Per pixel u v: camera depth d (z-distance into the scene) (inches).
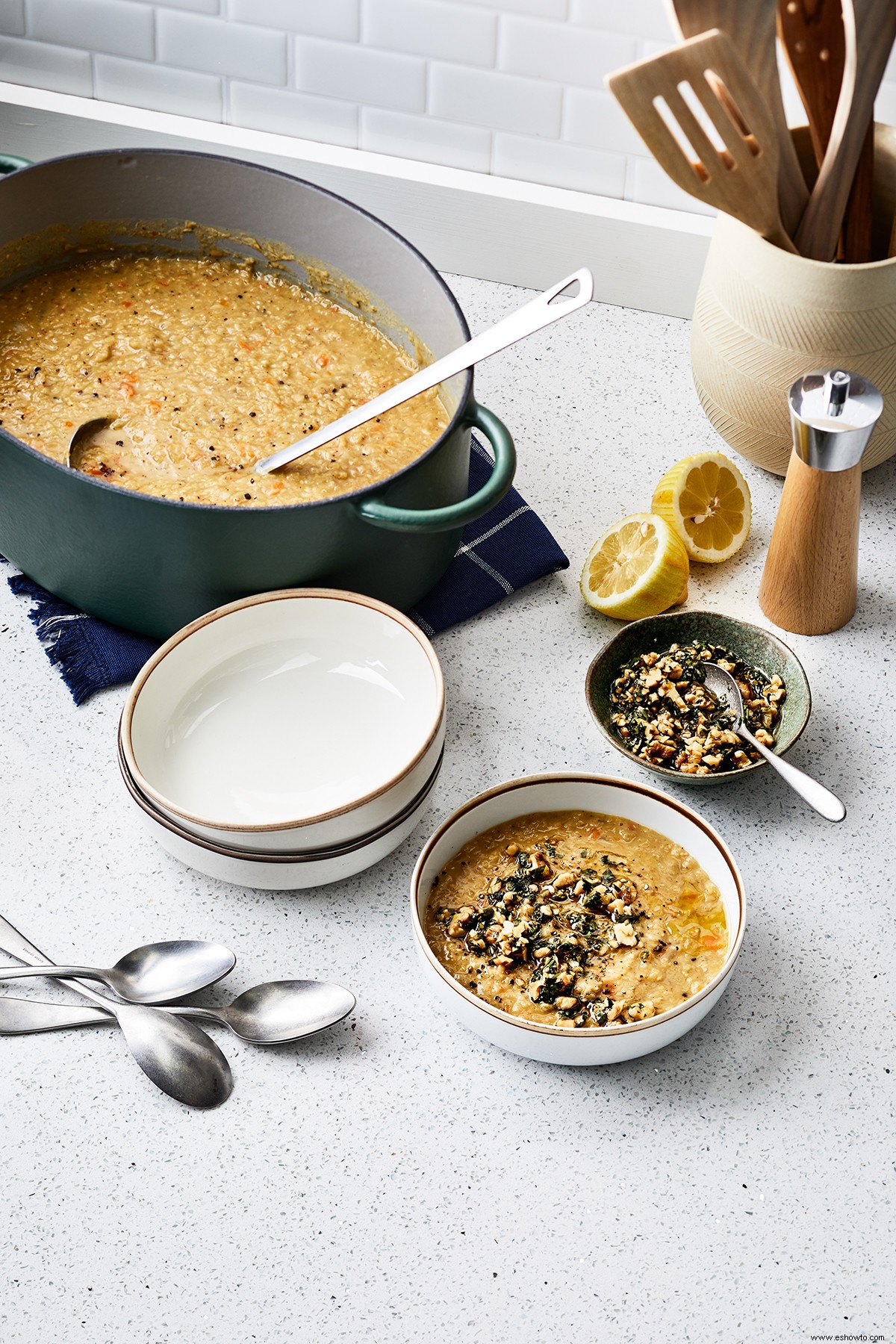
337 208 51.4
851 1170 35.6
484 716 45.3
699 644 44.1
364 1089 37.0
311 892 41.0
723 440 53.9
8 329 53.1
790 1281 33.7
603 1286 33.5
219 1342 32.7
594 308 60.2
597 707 42.9
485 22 55.4
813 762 44.1
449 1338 32.7
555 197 59.0
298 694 43.4
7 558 48.1
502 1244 34.2
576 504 51.6
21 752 44.4
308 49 58.9
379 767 41.8
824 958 39.7
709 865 38.7
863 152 44.3
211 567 42.4
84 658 46.0
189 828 37.9
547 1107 36.7
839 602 46.7
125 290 54.9
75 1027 37.9
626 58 54.8
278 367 52.2
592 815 40.3
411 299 51.2
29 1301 33.3
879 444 47.8
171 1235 34.4
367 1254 34.0
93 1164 35.6
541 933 37.8
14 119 64.4
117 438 49.1
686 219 57.9
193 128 62.9
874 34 39.7
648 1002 36.4
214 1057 36.9
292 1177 35.3
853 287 42.5
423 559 45.2
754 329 45.2
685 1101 36.8
